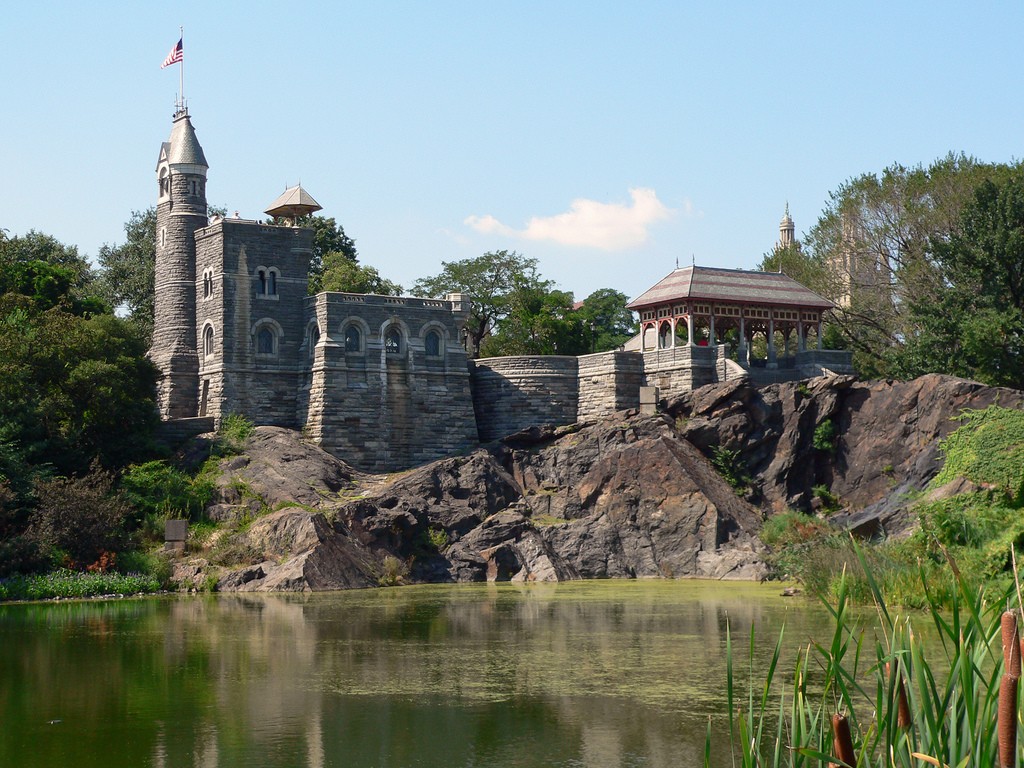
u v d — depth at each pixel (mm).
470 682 36000
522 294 129500
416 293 136375
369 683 36000
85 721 30953
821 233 110500
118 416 81250
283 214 98375
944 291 94938
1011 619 11250
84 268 126625
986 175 100438
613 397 92688
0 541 65062
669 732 29031
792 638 43031
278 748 27906
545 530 77938
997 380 90750
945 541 50250
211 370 92250
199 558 70062
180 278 97188
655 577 75188
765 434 83375
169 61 100875
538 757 26766
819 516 78875
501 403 96500
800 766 15234
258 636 46406
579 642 44156
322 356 90250
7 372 75062
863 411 82375
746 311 93500
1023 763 12547
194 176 98500
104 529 67500
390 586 70438
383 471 91500
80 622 51281
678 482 77688
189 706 32750
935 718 13977
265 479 78188
